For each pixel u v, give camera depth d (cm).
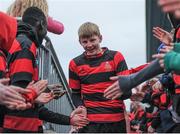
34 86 257
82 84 405
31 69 281
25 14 312
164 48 197
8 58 283
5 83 221
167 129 280
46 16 335
